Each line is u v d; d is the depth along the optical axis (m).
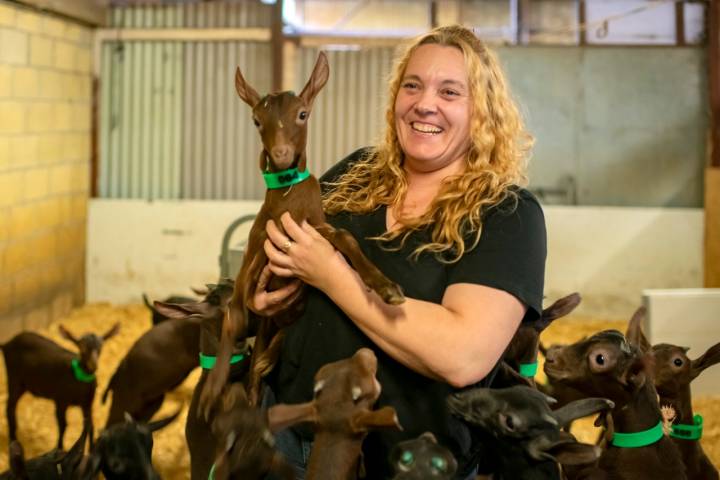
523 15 12.31
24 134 9.81
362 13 12.62
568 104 11.96
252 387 3.11
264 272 2.89
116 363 8.60
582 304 11.71
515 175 3.10
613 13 12.20
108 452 3.11
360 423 2.63
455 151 3.05
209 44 12.07
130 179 12.22
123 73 12.10
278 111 2.74
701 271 11.51
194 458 3.69
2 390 7.82
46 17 10.34
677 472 3.45
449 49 3.05
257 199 12.23
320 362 3.02
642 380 3.34
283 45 11.97
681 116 11.82
